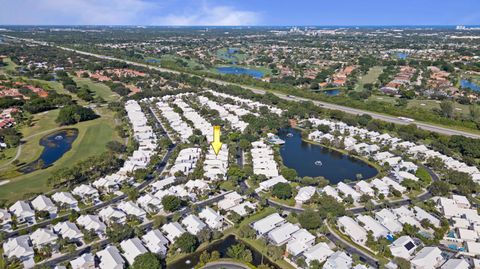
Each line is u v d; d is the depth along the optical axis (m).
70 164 167.12
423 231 117.12
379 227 115.25
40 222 119.19
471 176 159.38
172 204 125.19
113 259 96.81
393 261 101.06
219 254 104.50
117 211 121.62
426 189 149.50
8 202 129.88
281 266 101.06
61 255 102.81
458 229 116.75
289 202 135.88
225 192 144.12
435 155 182.50
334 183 156.12
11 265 97.62
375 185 146.50
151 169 162.25
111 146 179.75
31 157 176.88
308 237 109.31
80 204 130.50
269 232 112.25
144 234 113.00
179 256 104.25
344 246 109.12
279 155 187.50
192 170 162.50
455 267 96.12
